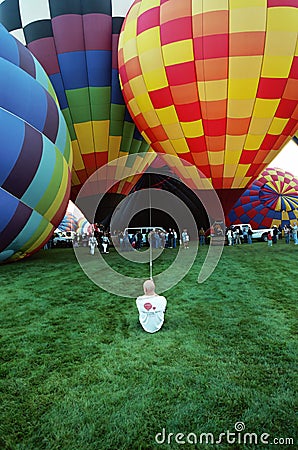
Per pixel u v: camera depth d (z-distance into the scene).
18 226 8.71
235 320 4.78
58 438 2.47
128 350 3.86
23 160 8.28
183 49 10.62
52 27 13.86
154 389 3.05
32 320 4.96
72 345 4.04
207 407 2.78
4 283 7.41
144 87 11.72
